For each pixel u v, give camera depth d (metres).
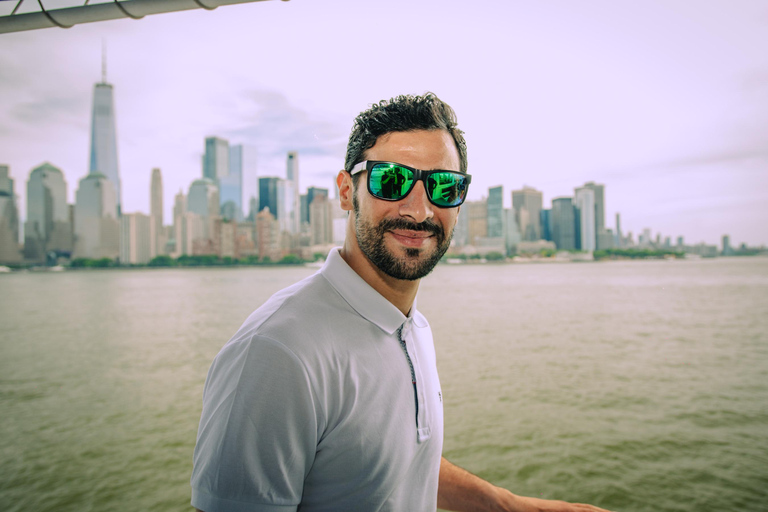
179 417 13.19
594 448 10.57
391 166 1.16
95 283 112.00
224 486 0.99
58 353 23.69
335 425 1.11
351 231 1.31
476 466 9.80
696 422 12.14
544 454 10.31
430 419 1.31
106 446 11.16
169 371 19.05
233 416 1.01
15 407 14.41
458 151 1.29
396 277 1.19
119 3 5.28
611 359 20.16
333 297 1.20
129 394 15.66
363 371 1.15
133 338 28.41
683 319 34.56
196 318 39.47
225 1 5.36
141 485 9.25
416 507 1.29
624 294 59.94
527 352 21.83
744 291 62.91
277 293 1.26
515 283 87.69
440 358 20.50
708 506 8.18
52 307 52.31
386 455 1.16
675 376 17.02
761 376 16.86
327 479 1.13
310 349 1.07
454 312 40.03
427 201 1.17
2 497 8.91
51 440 11.62
